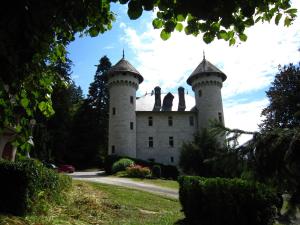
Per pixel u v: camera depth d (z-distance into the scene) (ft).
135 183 94.68
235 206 33.50
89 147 197.36
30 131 16.35
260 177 12.17
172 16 14.34
